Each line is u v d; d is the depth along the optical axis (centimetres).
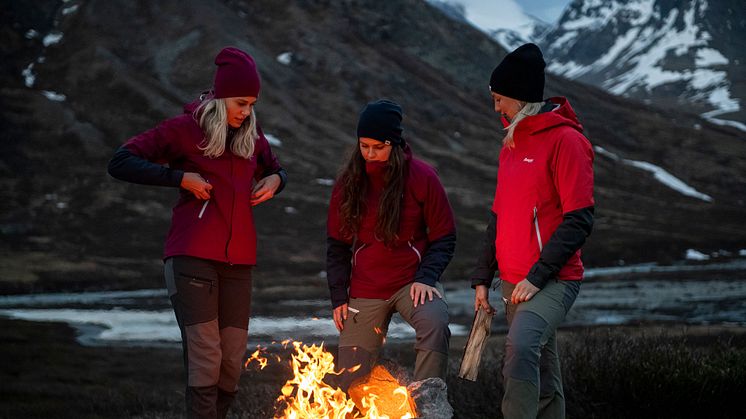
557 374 446
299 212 10362
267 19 18850
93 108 13138
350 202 499
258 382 1209
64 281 6544
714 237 11369
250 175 480
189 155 468
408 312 499
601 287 5503
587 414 589
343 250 525
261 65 16262
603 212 13088
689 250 10056
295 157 12850
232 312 472
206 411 445
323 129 14325
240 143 471
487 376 630
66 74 14162
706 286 5444
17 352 2367
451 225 511
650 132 19388
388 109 485
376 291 504
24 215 9219
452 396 597
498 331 2767
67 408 1252
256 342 2345
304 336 2462
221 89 459
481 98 18600
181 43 16050
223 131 461
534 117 438
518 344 413
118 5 16912
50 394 1538
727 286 5391
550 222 436
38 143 11681
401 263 504
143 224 9444
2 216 9056
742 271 7075
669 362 624
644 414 586
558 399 444
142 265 7656
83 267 7219
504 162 459
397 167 489
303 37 17988
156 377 1919
